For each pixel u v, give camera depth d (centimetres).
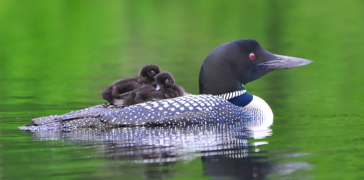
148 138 758
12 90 1406
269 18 3247
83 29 2959
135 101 938
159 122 843
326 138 757
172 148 697
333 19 3109
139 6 3841
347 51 2116
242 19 3234
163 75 973
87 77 1691
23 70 1845
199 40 2552
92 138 761
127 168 608
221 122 882
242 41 979
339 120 919
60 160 644
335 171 599
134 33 2841
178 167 611
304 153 670
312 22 3022
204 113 870
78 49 2377
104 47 2422
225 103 909
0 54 2212
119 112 848
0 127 868
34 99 1249
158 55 2166
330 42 2355
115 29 2978
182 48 2341
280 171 598
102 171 597
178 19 3341
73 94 1348
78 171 598
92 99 1260
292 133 798
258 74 998
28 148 705
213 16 3422
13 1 3591
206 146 710
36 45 2462
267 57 995
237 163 620
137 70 1811
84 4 3684
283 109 1077
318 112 1023
